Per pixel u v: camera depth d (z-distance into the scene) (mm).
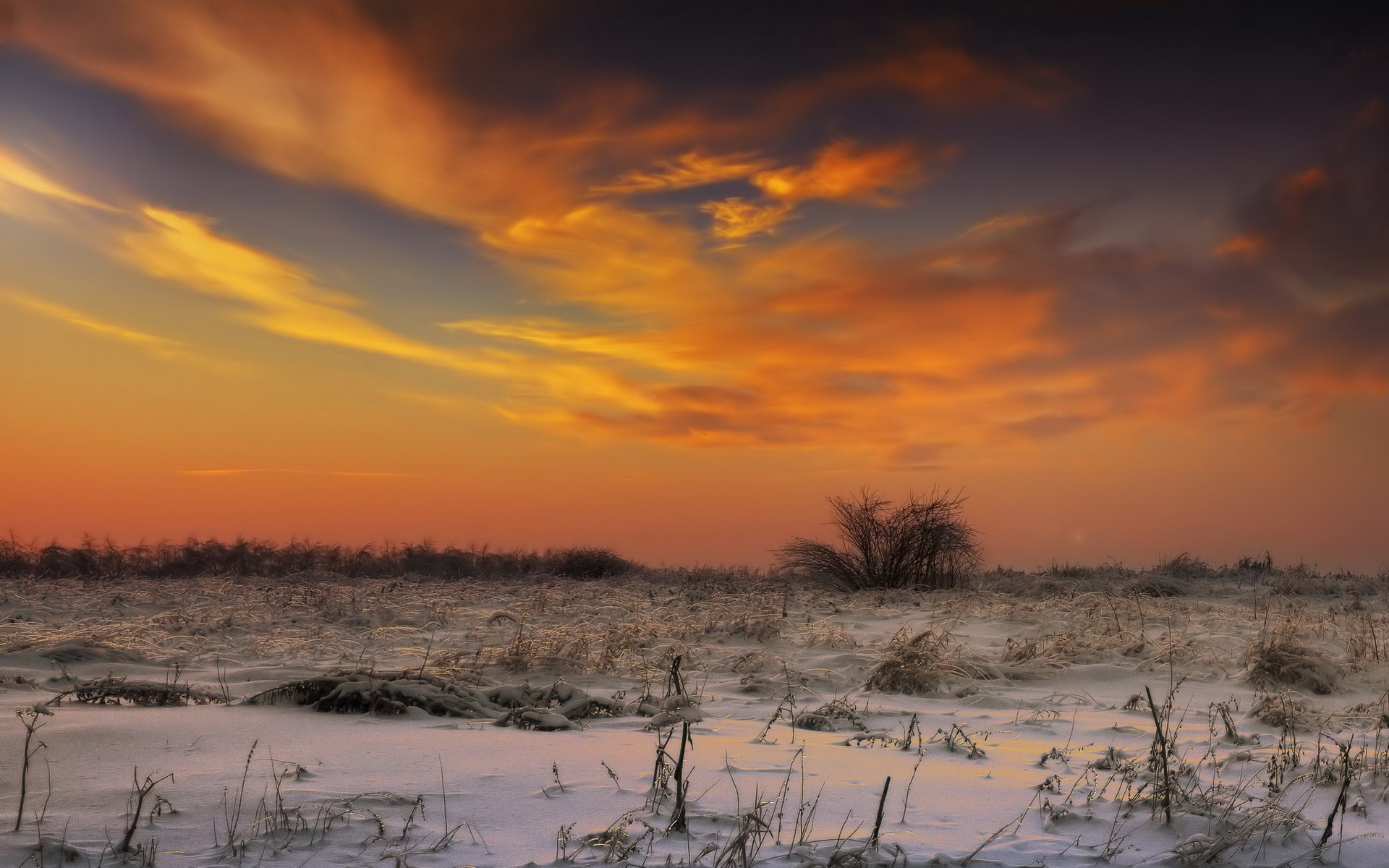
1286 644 10250
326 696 7906
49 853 4188
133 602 17562
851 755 6352
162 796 5074
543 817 4859
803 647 12203
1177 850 4484
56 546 25969
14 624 13719
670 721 7406
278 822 4617
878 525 22406
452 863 4223
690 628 13289
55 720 7070
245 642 12219
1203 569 23188
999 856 4410
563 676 9609
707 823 4773
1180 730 7605
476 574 26938
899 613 16219
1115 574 23469
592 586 22812
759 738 6930
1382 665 10352
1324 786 5602
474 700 7906
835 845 4457
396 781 5457
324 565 27391
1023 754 6602
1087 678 10125
